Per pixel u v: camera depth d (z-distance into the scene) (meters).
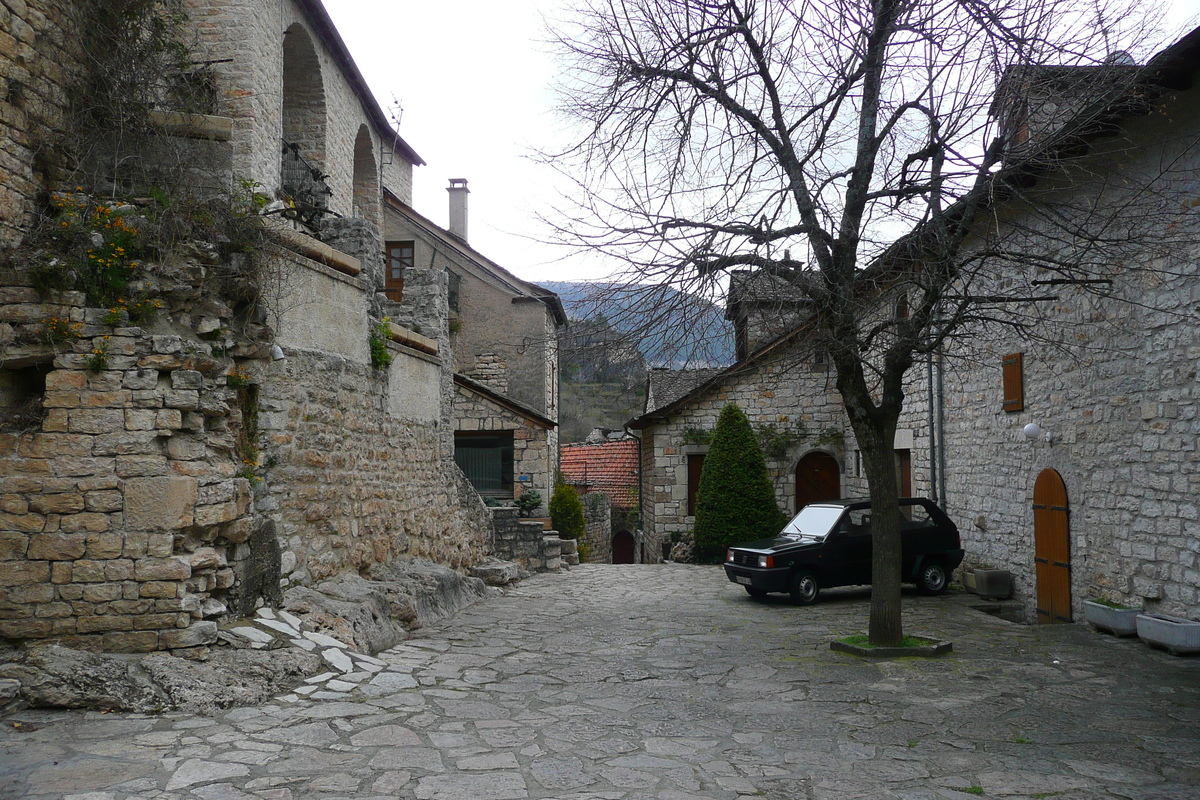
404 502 11.06
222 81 11.03
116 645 5.82
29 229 6.38
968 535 13.58
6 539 5.76
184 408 6.08
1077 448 10.30
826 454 20.27
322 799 4.13
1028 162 7.88
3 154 6.16
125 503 5.89
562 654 8.12
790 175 8.24
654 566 17.92
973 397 13.38
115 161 7.05
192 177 7.10
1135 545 9.14
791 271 8.18
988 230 9.98
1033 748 5.25
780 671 7.45
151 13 7.85
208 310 6.69
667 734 5.48
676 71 8.37
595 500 24.56
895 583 8.38
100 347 5.95
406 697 6.12
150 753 4.65
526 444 19.34
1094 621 9.41
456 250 21.80
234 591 6.68
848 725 5.75
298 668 6.27
